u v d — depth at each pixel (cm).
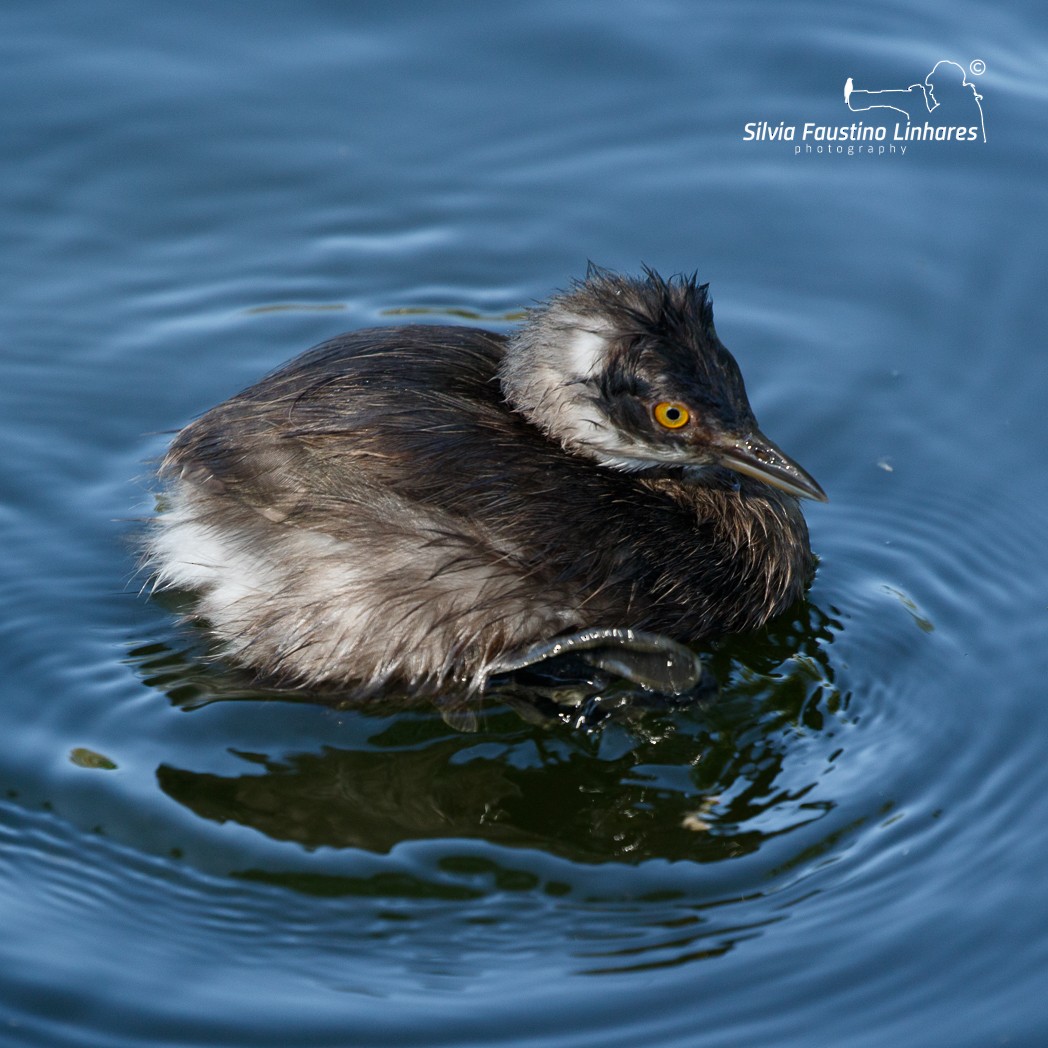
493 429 1159
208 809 1036
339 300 1571
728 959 944
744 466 1196
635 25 1864
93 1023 891
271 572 1109
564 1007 909
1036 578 1287
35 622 1181
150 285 1569
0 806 1034
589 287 1226
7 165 1680
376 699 1115
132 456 1371
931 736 1123
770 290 1596
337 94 1786
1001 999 927
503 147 1741
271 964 934
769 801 1064
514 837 1027
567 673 1120
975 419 1460
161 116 1745
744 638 1222
